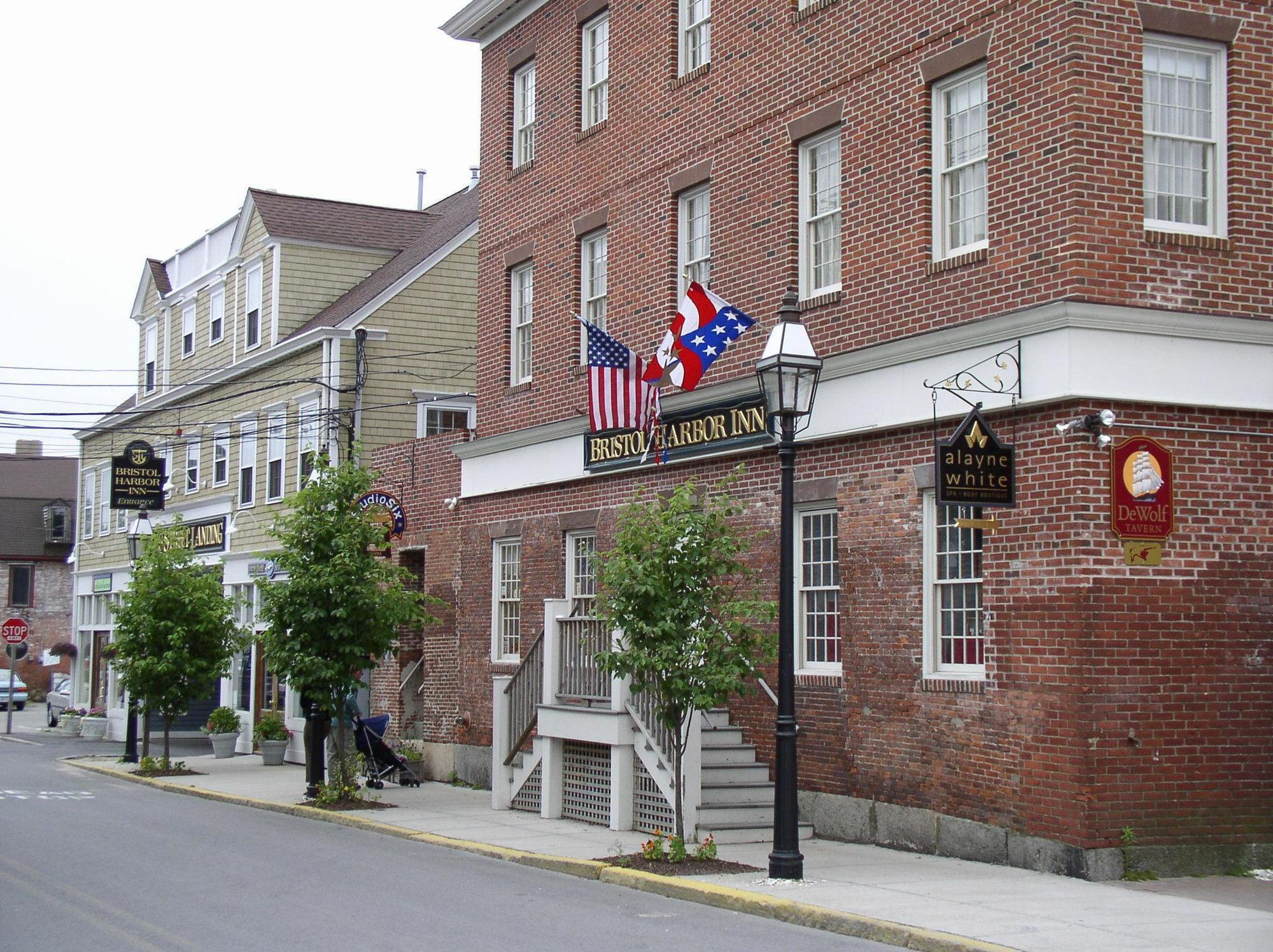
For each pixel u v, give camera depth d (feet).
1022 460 47.70
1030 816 46.50
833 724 55.57
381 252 119.55
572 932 38.24
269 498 113.70
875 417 53.78
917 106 53.52
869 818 53.52
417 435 105.50
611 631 51.60
